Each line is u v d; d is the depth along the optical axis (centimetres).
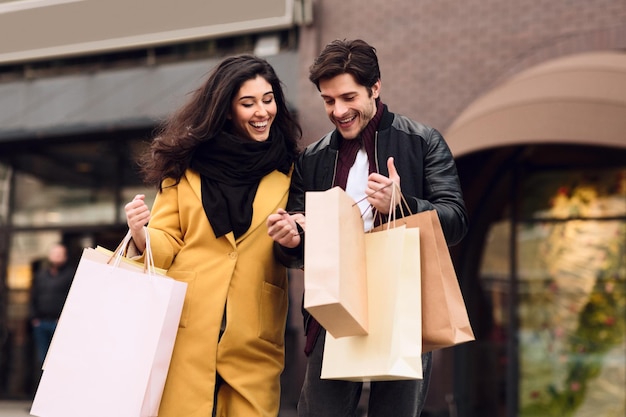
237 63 483
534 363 1208
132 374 435
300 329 1352
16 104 1549
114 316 443
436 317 401
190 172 490
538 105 1038
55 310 1470
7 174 1697
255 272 482
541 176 1216
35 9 1506
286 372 1366
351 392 467
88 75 1517
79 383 439
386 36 1300
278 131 495
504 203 1234
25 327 1659
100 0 1457
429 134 464
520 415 1205
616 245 1172
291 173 502
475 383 1227
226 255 481
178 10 1405
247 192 485
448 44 1259
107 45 1456
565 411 1186
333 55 441
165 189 493
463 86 1243
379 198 412
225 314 479
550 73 1069
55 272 1484
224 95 476
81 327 445
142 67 1484
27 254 1670
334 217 390
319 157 480
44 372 443
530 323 1213
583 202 1194
